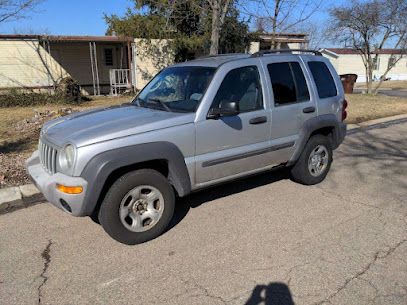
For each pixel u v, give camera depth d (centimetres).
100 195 365
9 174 574
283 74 487
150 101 460
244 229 412
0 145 781
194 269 337
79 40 1912
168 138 383
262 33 1956
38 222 433
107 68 2205
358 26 2069
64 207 360
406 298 293
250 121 444
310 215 446
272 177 582
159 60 2095
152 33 2062
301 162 525
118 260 353
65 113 1088
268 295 299
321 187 541
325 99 531
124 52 2202
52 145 374
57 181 353
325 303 288
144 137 370
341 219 435
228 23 1986
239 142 440
